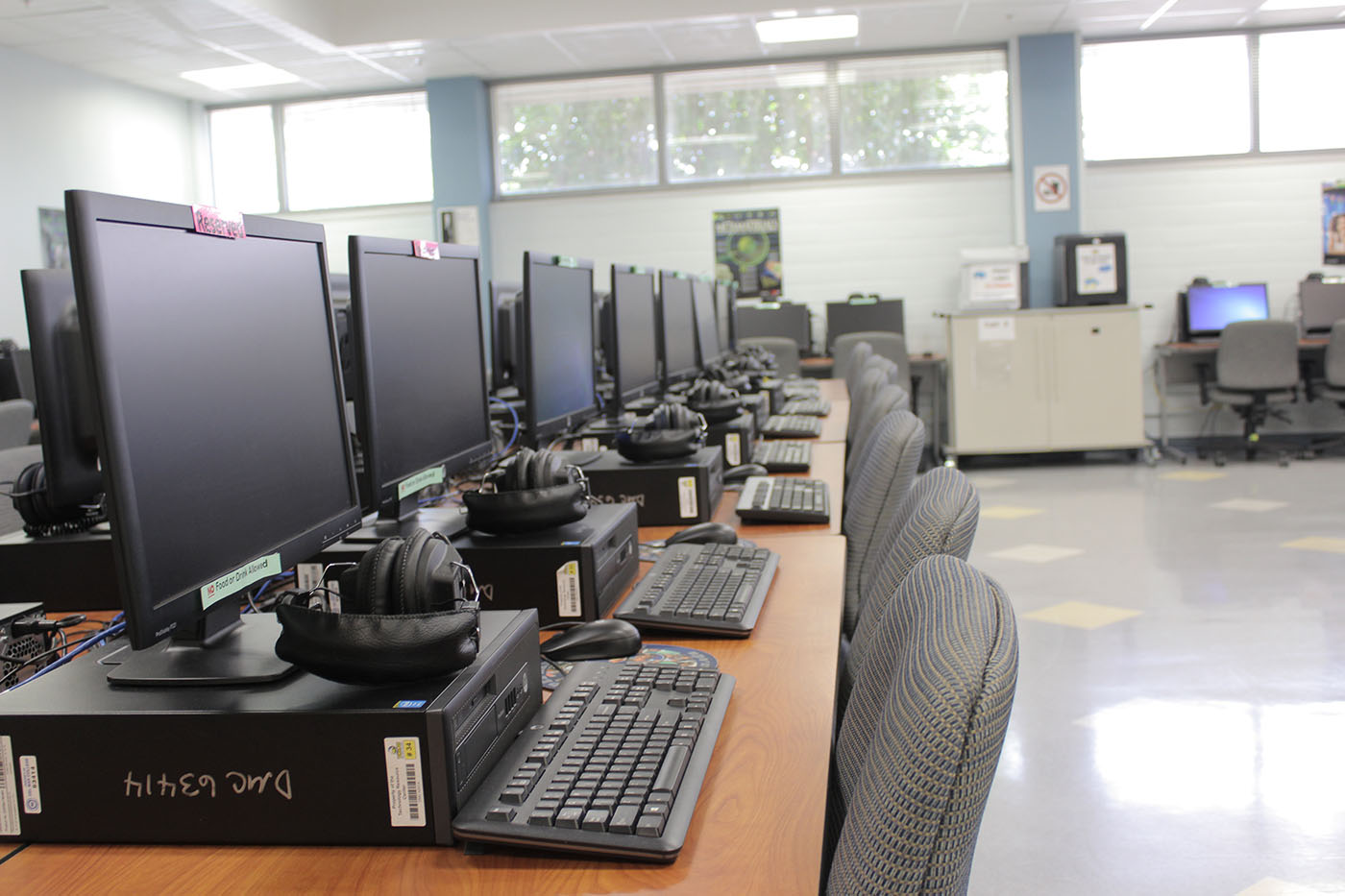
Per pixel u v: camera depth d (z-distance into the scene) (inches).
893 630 37.3
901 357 268.5
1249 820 87.1
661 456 87.4
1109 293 262.4
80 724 36.1
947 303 296.0
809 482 96.0
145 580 34.6
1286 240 285.7
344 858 34.5
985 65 290.0
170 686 37.8
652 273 133.7
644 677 46.4
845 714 41.2
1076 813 90.0
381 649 35.7
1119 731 105.7
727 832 34.6
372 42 254.7
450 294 70.3
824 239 299.4
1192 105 287.0
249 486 41.8
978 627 29.3
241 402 41.7
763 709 45.5
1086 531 193.0
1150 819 88.4
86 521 68.6
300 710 35.3
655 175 306.2
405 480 61.3
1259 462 259.8
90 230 33.0
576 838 33.2
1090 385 259.4
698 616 56.8
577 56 282.7
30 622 54.9
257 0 225.6
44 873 34.4
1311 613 138.4
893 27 267.3
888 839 27.2
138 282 35.6
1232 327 253.9
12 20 233.1
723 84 300.2
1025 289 271.6
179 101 320.2
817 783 38.1
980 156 293.1
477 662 38.4
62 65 274.2
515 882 32.4
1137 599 149.0
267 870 33.9
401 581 37.8
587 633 52.4
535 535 61.2
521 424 117.1
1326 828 85.2
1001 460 286.8
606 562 62.0
